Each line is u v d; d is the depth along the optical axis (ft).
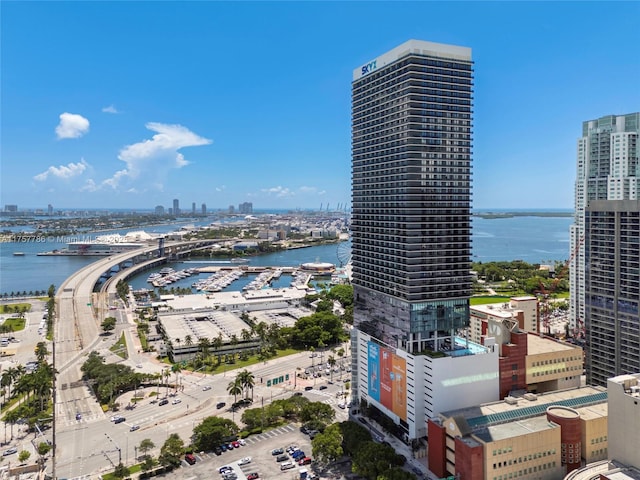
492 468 560.20
